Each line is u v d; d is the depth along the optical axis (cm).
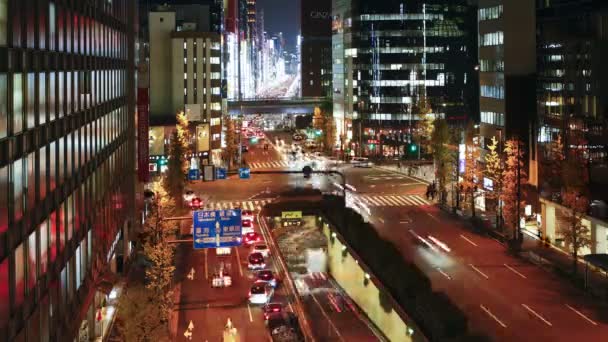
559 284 6109
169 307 5131
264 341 4931
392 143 17338
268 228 8794
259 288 5888
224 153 15088
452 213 9531
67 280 3609
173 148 9869
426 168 14575
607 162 6638
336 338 5497
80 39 4169
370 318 6028
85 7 4372
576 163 6881
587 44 7075
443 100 17150
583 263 6694
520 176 7600
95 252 4662
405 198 10919
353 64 17850
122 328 4116
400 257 5991
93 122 4656
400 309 5153
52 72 3312
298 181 12938
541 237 7619
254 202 10694
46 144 3133
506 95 9238
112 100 5794
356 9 17600
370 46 17375
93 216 4584
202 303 5831
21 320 2614
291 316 5234
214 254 7588
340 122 18975
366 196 11125
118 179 6194
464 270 6612
